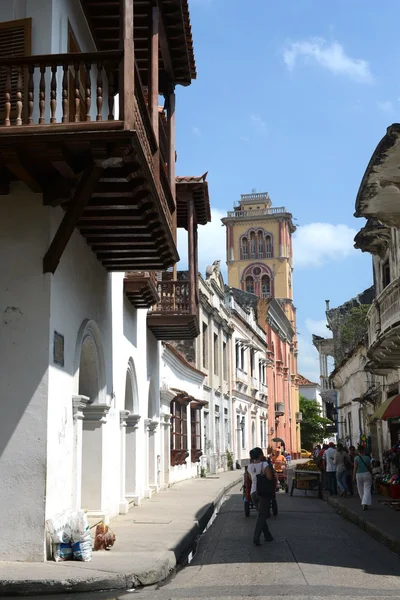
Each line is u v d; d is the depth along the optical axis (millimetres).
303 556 10773
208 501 18953
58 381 10188
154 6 12039
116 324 15172
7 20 10219
